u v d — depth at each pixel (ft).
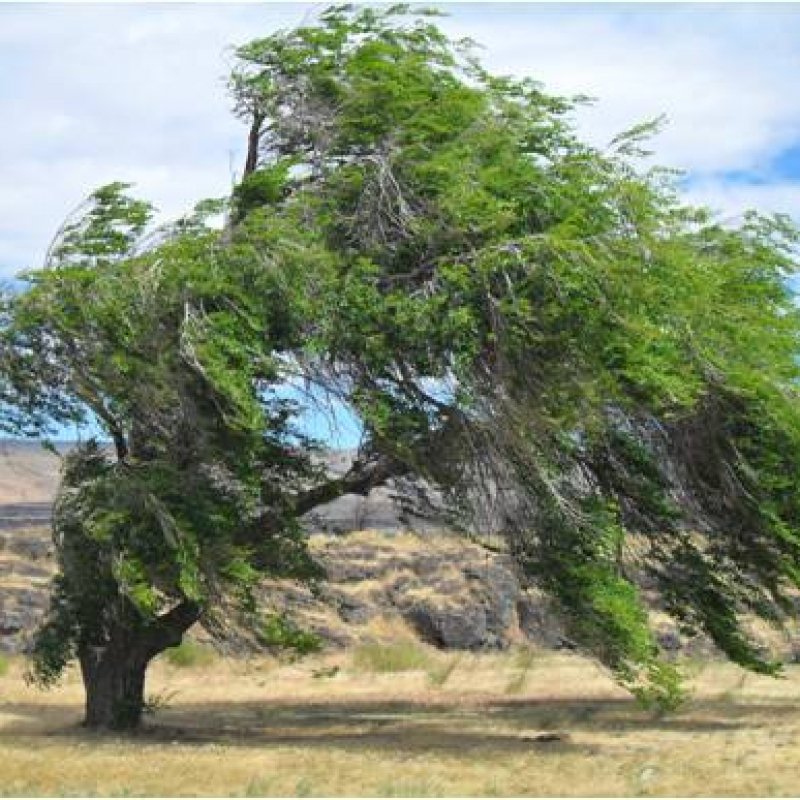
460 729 67.77
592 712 76.18
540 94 64.03
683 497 66.13
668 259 56.49
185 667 100.63
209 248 55.67
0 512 146.00
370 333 55.36
